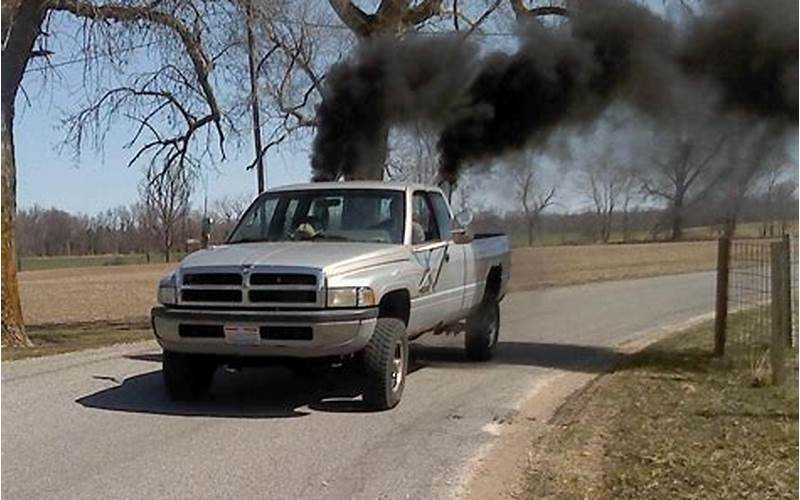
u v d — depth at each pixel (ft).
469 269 35.04
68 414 26.94
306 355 25.75
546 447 23.57
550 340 46.98
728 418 26.48
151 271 170.19
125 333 56.08
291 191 32.17
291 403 28.73
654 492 19.40
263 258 26.61
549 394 31.35
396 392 28.17
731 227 60.64
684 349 41.57
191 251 32.19
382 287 26.96
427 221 32.60
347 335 25.77
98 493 19.21
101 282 139.03
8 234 50.47
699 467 21.22
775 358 31.99
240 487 19.77
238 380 32.78
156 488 19.60
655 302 70.44
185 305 26.50
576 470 21.29
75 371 35.35
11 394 30.17
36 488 19.52
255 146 62.34
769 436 24.16
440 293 31.94
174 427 25.31
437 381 33.60
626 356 40.73
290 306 25.62
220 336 25.98
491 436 24.77
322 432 24.90
